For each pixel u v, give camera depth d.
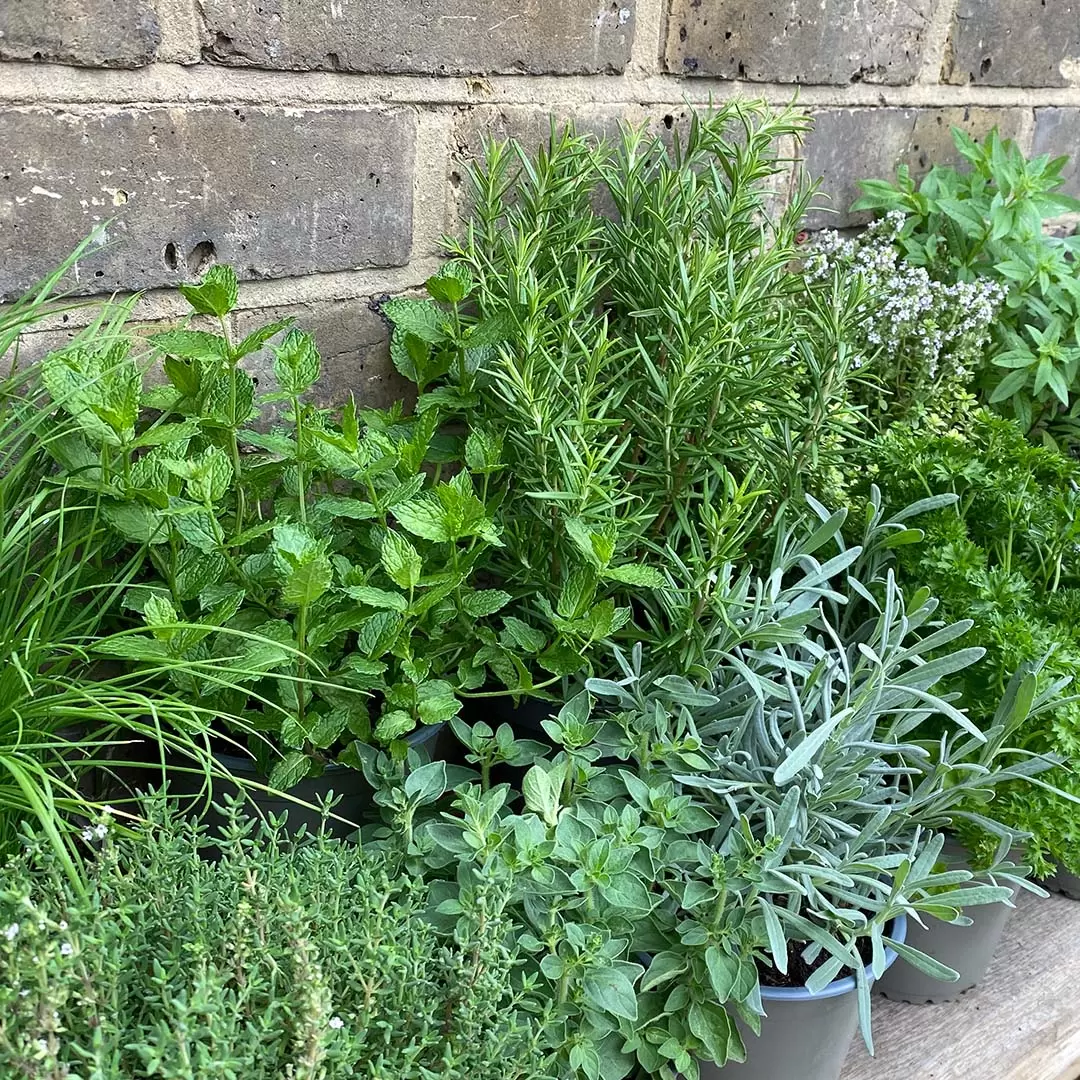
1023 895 1.12
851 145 1.31
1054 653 0.86
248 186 0.84
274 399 0.76
